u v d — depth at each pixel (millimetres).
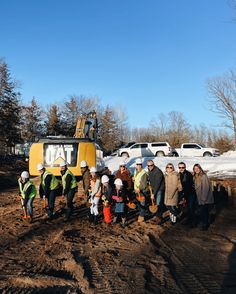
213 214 14273
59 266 7574
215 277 7004
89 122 22578
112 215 13062
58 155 15836
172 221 12242
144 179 12430
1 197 19141
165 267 7621
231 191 17672
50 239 9836
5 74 45844
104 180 11773
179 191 12344
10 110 46781
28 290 6246
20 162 45781
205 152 35781
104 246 9250
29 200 12070
